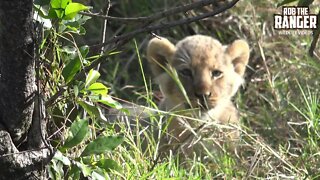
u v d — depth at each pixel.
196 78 12.19
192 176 9.75
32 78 6.95
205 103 12.02
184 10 6.70
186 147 11.27
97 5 14.96
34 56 6.87
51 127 7.72
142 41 15.41
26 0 6.48
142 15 15.94
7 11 6.48
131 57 14.79
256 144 11.02
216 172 10.55
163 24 6.87
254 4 15.20
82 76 7.42
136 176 9.08
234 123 12.13
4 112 7.01
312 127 11.64
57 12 6.98
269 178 9.91
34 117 7.09
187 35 15.65
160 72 13.12
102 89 7.48
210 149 11.29
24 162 7.03
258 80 14.01
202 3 6.65
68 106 7.80
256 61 14.62
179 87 12.27
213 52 12.69
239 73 13.33
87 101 7.97
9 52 6.70
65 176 7.62
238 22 15.15
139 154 9.66
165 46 13.05
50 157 7.06
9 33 6.60
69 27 7.45
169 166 9.70
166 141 11.59
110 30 14.85
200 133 11.17
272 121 12.47
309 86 13.13
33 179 7.12
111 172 8.54
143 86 14.30
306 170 10.10
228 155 10.77
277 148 11.50
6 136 6.95
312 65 13.39
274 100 13.20
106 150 7.43
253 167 10.03
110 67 15.16
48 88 7.70
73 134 7.29
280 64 14.02
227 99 12.63
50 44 7.73
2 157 6.91
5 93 6.93
